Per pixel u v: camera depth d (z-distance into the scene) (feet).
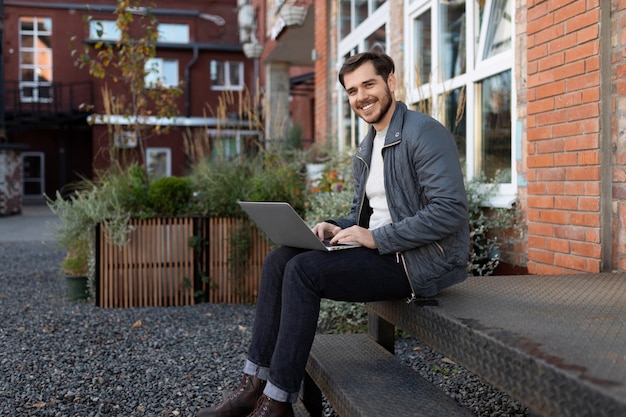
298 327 6.65
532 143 11.69
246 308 16.66
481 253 13.70
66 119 66.54
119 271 16.85
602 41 9.85
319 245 6.71
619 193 9.75
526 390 4.50
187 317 15.47
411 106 18.15
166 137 65.62
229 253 17.37
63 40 67.77
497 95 14.33
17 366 11.27
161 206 17.70
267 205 6.68
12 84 67.92
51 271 23.32
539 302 6.62
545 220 11.35
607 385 3.77
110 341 13.06
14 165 57.47
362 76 7.07
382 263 6.76
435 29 17.53
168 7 68.85
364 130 23.63
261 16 48.98
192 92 67.51
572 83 10.49
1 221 49.73
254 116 23.08
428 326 6.28
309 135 57.16
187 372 10.96
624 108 9.60
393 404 6.09
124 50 23.36
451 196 6.43
